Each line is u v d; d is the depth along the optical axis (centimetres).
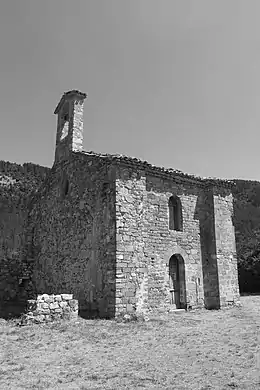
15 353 751
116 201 1244
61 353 754
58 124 1823
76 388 540
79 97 1697
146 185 1410
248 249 3027
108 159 1306
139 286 1224
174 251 1438
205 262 1548
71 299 1142
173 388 538
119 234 1220
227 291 1536
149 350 783
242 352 757
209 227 1589
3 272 1777
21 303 1662
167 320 1170
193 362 686
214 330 1011
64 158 1681
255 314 1327
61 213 1625
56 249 1619
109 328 1008
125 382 567
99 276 1251
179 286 1454
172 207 1530
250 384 554
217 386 547
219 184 1642
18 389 537
